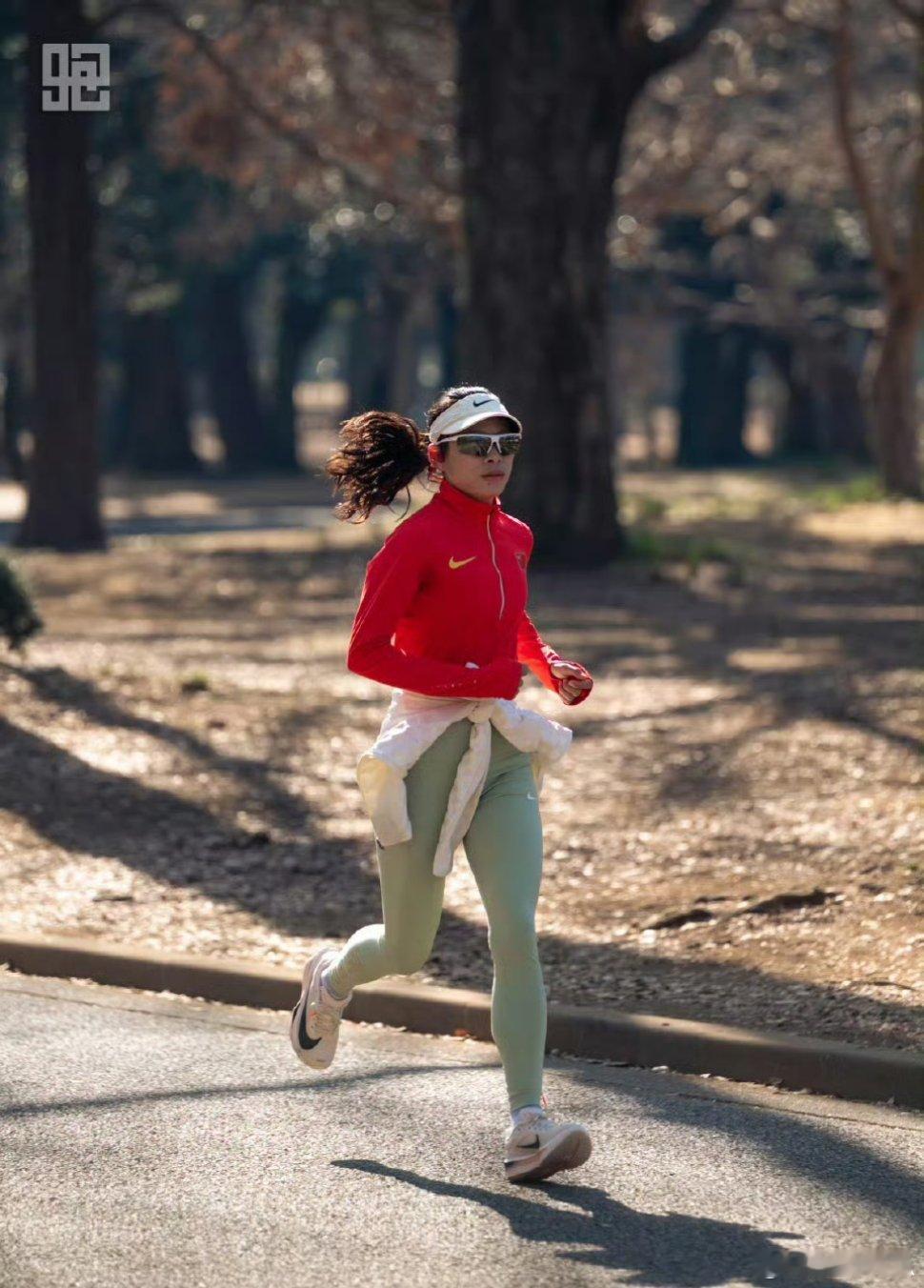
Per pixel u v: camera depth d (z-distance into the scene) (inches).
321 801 770.2
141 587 1663.4
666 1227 355.9
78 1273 332.5
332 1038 416.2
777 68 2945.4
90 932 579.5
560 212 1611.7
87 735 860.0
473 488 385.1
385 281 4306.1
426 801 382.9
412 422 397.7
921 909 569.3
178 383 4749.0
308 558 1907.0
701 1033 462.3
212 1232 351.6
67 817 719.7
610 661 1160.8
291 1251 343.0
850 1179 382.6
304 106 2290.8
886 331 2539.4
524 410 1652.3
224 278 4690.0
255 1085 445.1
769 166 3029.0
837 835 674.2
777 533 2142.0
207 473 4739.2
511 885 380.5
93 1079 447.8
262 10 2201.0
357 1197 369.7
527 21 1582.2
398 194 2341.3
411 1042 486.6
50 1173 382.6
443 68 2401.6
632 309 4005.9
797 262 3966.5
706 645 1224.8
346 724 931.3
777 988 505.7
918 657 1125.7
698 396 4926.2
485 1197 370.9
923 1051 446.0
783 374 4881.9
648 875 640.4
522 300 1630.2
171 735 872.9
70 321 2108.8
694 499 2972.4
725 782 781.9
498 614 389.1
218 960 536.7
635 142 2780.5
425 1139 405.7
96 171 3149.6
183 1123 415.2
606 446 1686.8
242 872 658.2
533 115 1594.5
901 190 3051.2
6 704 904.9
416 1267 335.9
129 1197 369.4
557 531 1673.2
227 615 1453.0
